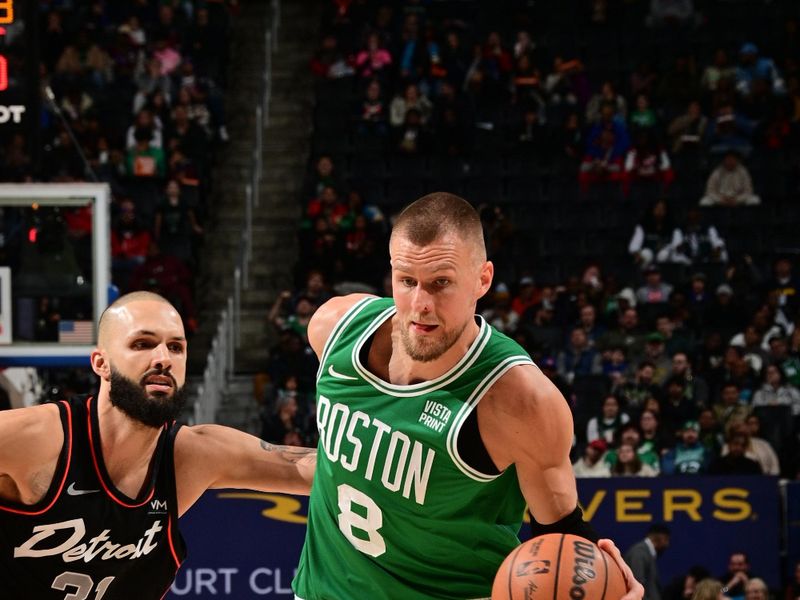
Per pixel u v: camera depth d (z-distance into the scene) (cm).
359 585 426
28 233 995
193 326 1374
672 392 1201
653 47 1833
